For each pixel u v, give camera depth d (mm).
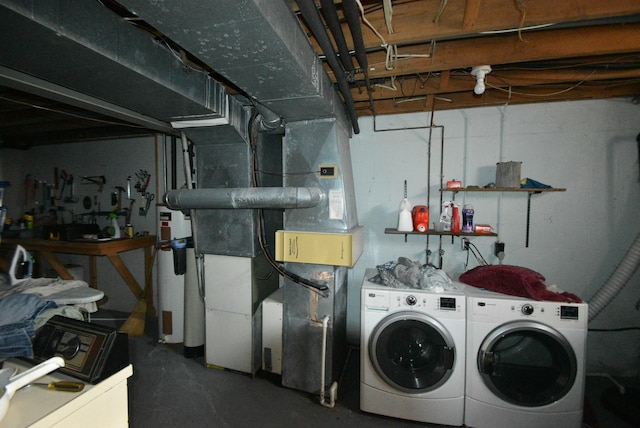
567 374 1657
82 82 1356
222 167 2326
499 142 2355
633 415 1785
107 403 949
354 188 2631
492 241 2412
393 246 2615
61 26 942
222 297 2346
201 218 2369
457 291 1892
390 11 1153
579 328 1653
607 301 2084
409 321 1825
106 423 949
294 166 2107
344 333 2463
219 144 2311
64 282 1925
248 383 2223
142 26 1397
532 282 1776
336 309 2115
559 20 1219
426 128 2498
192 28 1001
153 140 3305
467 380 1792
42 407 815
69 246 2914
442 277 1965
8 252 3115
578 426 1652
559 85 2070
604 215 2213
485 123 2377
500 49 1547
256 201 1945
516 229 2367
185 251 2568
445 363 1770
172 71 1453
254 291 2316
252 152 2256
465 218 2297
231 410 1938
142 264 3428
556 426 1673
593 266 2248
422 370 1857
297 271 2117
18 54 1084
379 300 1887
